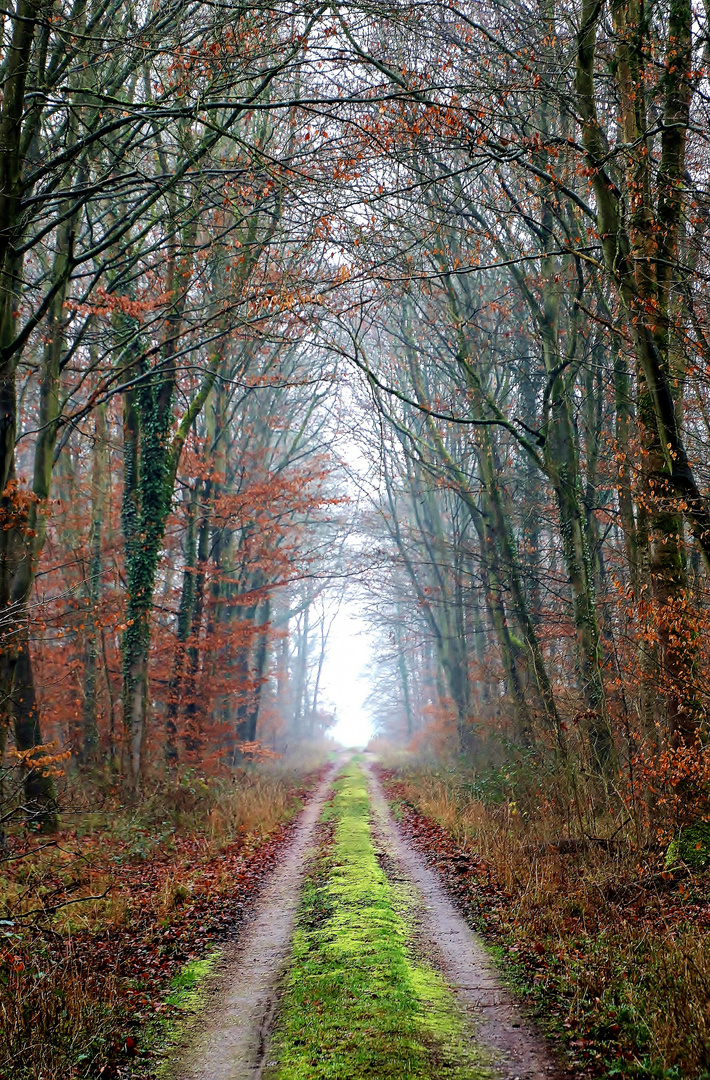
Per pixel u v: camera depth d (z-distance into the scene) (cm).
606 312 1328
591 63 997
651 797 933
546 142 954
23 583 1096
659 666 898
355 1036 533
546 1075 478
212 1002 637
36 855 1028
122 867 1064
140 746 1512
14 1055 478
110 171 1105
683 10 903
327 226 1056
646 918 714
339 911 859
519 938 731
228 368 2070
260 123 1609
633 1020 520
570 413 1574
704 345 919
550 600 2345
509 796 1365
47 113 1113
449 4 1003
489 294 1998
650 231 916
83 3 1019
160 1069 517
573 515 1396
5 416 1008
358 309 1372
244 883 1044
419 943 759
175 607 2528
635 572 1047
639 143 896
